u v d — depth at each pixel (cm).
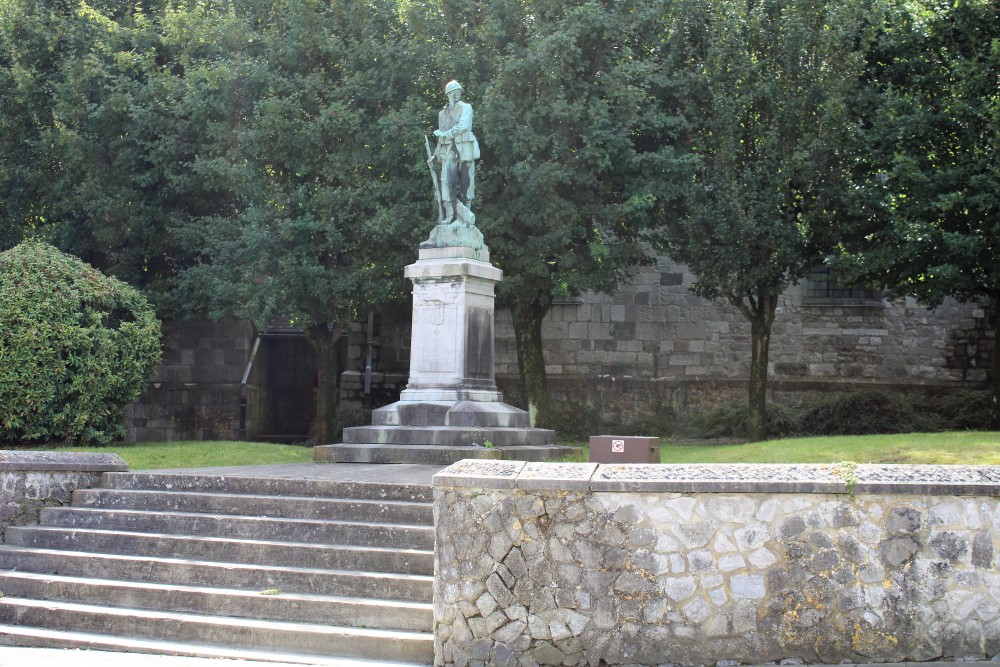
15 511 980
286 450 1633
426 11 1916
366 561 817
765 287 1917
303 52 2008
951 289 1844
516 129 1794
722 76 1883
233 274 2014
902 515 643
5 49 2105
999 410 1897
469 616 680
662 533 664
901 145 1853
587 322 2455
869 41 1856
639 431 2367
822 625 643
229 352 2506
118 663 708
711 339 2409
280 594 795
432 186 1883
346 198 1912
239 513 945
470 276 1418
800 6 1873
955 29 1850
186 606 805
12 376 1475
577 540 671
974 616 632
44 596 856
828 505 650
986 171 1748
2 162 2152
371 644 721
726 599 654
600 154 1784
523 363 2030
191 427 2500
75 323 1530
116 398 1605
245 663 709
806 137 1859
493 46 1911
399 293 2088
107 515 957
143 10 2262
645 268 2445
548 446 1405
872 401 2142
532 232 1923
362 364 2516
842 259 1845
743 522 657
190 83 1973
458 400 1384
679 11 1938
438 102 1995
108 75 2025
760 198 1872
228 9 2061
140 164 2133
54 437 1534
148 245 2173
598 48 1877
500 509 682
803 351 2397
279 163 2020
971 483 639
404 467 1216
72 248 2167
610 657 660
